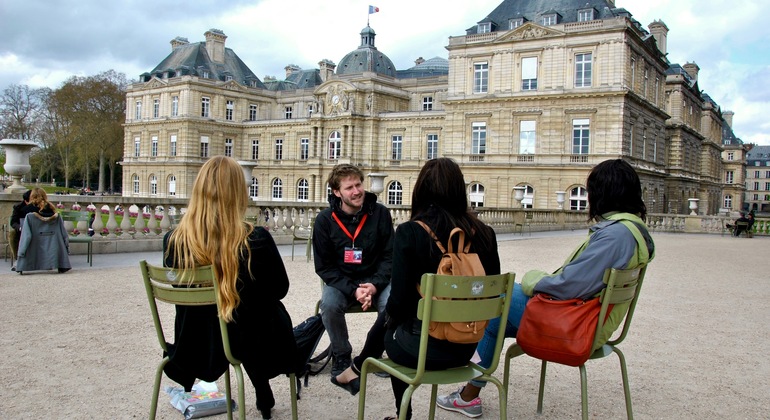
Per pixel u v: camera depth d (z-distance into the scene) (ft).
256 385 17.85
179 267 15.42
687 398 20.80
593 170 17.49
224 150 254.27
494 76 165.58
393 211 90.33
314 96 225.56
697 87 231.91
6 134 307.17
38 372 21.26
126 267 46.47
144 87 262.67
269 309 16.69
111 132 286.46
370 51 249.34
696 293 42.73
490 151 166.50
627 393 17.93
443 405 19.39
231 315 15.44
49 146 318.86
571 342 15.98
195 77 242.99
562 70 156.46
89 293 35.40
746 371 23.97
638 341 28.45
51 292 35.40
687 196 221.66
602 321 16.08
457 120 171.32
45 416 17.57
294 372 17.39
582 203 154.30
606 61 150.51
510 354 18.69
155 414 16.85
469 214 15.92
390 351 15.96
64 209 55.62
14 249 43.98
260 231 16.37
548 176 158.61
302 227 73.97
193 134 243.19
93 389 19.89
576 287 16.12
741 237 124.88
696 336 29.63
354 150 213.25
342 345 21.26
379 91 216.74
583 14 159.12
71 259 50.47
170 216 61.05
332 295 20.94
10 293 34.78
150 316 29.99
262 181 249.34
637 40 157.69
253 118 265.54
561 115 156.97
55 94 284.82
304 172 234.38
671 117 209.87
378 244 21.49
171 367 16.58
